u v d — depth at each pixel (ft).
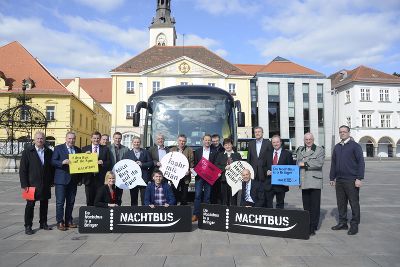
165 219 24.22
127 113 159.53
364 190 48.55
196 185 28.17
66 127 137.59
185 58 161.99
